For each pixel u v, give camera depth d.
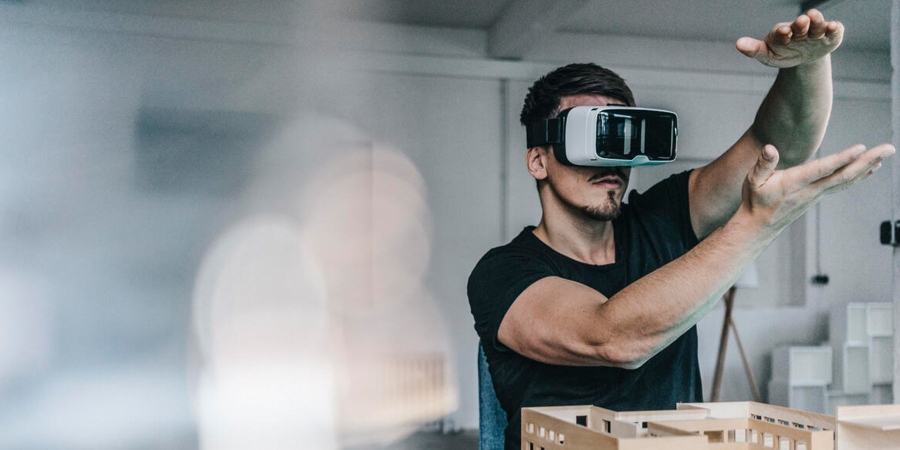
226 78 6.93
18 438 6.28
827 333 7.93
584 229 1.42
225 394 6.82
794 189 0.85
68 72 6.64
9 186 6.56
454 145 7.40
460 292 7.36
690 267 0.93
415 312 7.29
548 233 1.44
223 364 6.87
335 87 7.15
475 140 7.45
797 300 8.06
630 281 1.42
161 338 6.81
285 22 7.00
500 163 7.50
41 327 6.59
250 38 6.86
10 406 6.46
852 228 8.08
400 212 7.28
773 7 6.78
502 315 1.24
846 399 7.48
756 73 7.89
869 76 8.13
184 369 6.83
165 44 6.81
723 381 7.64
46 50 6.61
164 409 6.72
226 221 6.95
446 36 7.39
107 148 6.73
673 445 0.69
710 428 0.85
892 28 2.61
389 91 7.28
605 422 0.91
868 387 7.50
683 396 1.41
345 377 7.08
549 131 1.32
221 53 6.91
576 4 5.76
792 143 1.32
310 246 7.09
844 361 7.46
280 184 7.05
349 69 7.16
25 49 6.58
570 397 1.34
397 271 7.26
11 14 6.49
